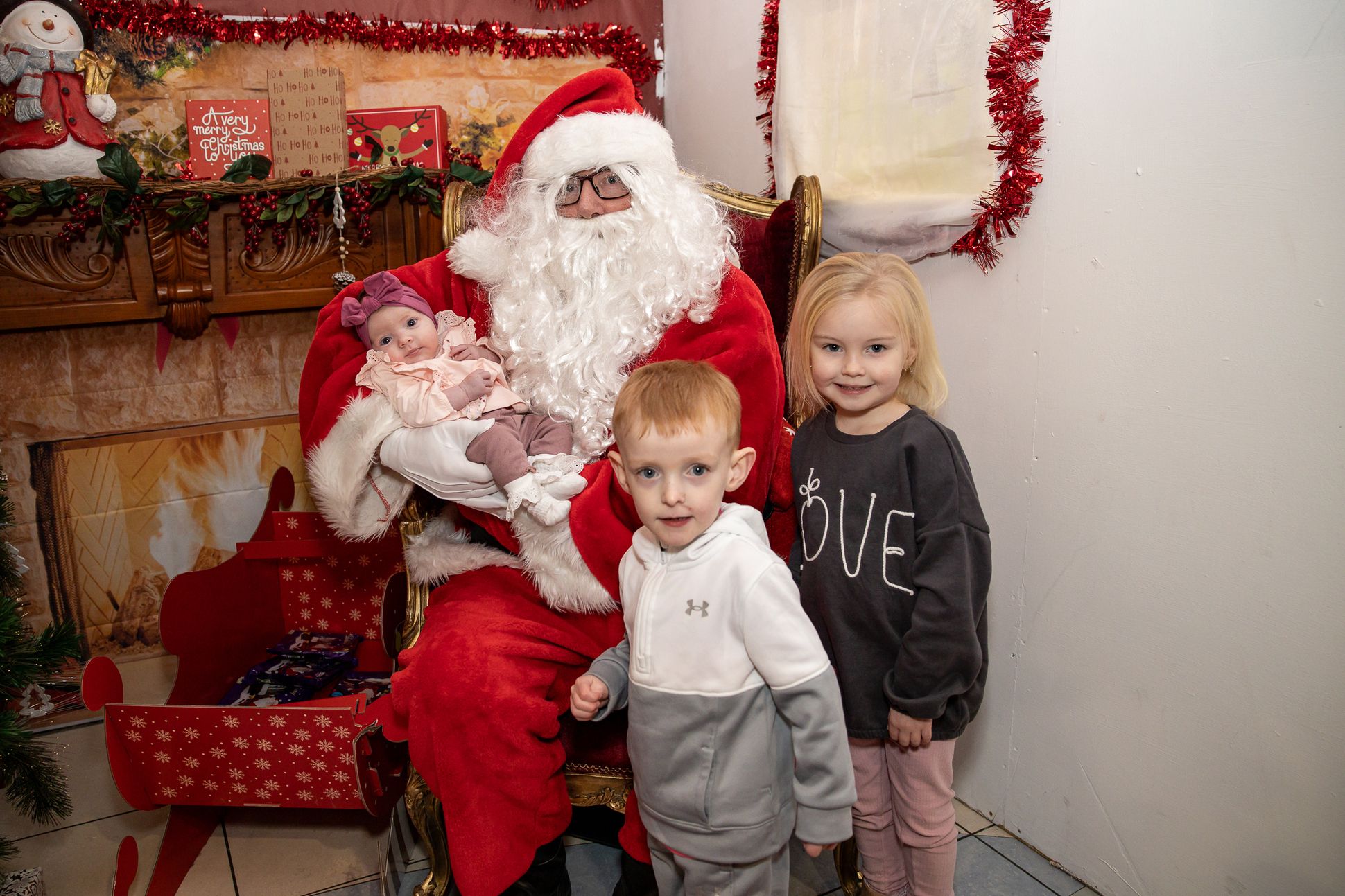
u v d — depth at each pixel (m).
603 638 1.44
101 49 2.12
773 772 1.11
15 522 2.01
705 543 1.10
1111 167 1.27
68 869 1.61
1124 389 1.29
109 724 1.46
